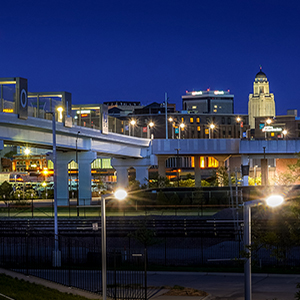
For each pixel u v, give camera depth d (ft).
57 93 294.87
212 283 122.62
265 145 417.90
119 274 131.03
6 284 93.97
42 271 126.41
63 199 330.54
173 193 281.33
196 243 181.27
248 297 71.20
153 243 159.84
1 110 249.96
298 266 141.69
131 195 278.46
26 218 232.73
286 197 79.66
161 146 426.92
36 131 274.98
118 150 381.19
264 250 161.48
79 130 312.50
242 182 345.31
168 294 107.96
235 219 206.39
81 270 134.21
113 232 188.14
